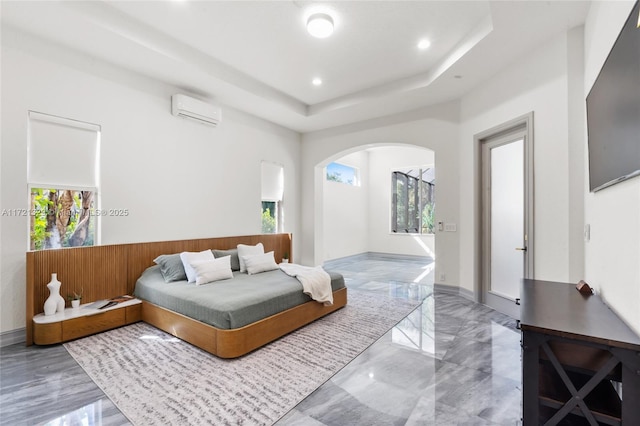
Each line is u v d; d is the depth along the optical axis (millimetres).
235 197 5109
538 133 3131
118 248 3605
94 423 1780
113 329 3234
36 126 3045
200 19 3076
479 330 3240
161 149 4090
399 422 1793
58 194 3234
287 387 2156
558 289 2105
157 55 3375
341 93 4977
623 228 1522
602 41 2057
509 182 3703
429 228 8992
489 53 3295
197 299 2914
